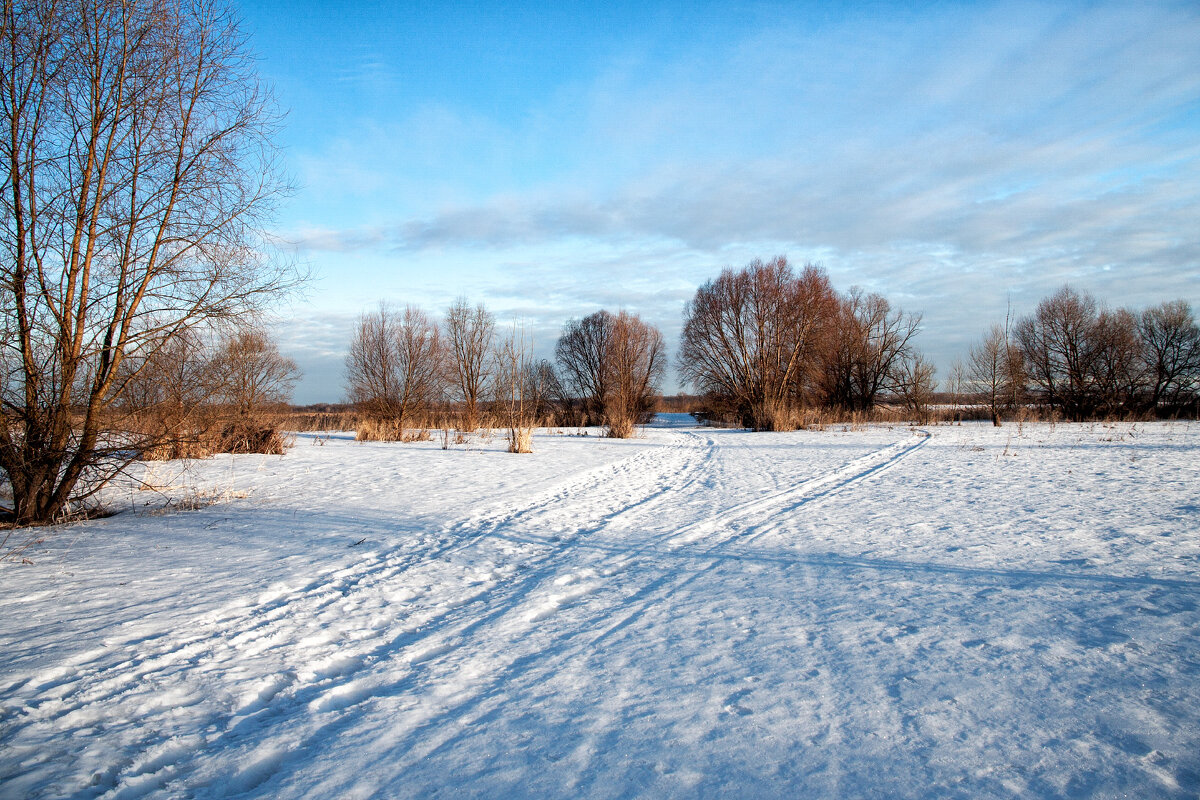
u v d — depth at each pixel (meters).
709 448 20.94
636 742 2.64
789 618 4.22
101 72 7.61
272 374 17.52
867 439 22.77
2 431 7.41
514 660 3.64
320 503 9.34
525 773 2.42
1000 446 17.56
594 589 5.15
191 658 3.71
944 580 4.96
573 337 53.59
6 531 7.34
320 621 4.37
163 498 9.81
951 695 2.98
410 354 27.97
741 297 36.16
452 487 11.11
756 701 3.00
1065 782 2.25
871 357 42.00
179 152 8.09
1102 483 9.77
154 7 7.80
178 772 2.53
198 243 8.26
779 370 36.19
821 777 2.33
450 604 4.77
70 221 7.55
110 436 8.17
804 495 9.87
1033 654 3.43
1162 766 2.33
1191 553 5.40
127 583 5.21
